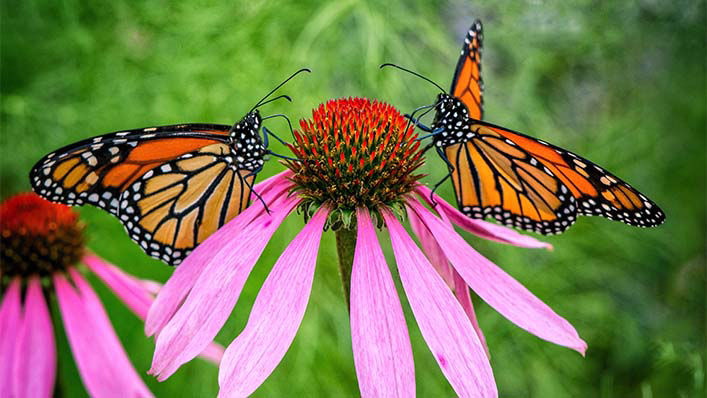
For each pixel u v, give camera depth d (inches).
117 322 22.6
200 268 15.6
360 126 15.9
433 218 16.0
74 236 18.8
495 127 16.0
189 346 14.9
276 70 26.1
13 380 17.3
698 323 26.5
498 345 25.8
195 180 16.2
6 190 27.0
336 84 28.8
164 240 16.3
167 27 27.5
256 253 15.5
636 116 29.8
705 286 27.6
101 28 27.9
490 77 28.8
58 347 18.2
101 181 16.1
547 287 27.0
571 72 30.3
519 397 26.2
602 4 28.5
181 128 16.2
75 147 15.9
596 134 29.7
